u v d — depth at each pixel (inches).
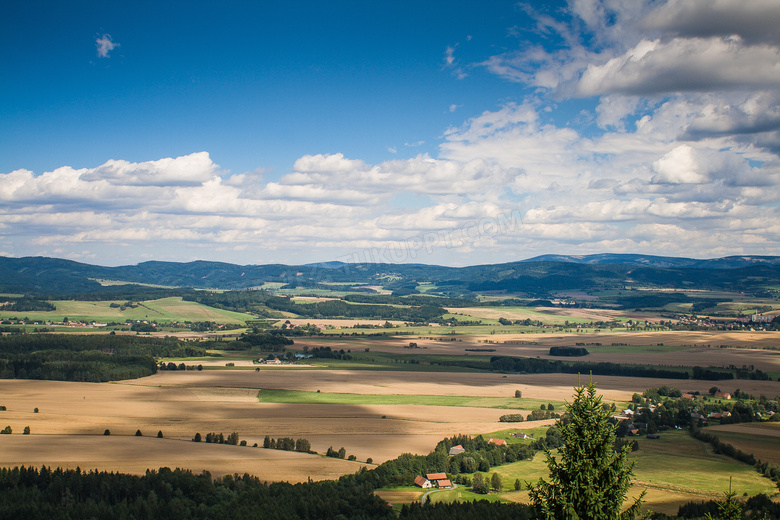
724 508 1612.9
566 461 1315.2
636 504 1307.8
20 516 2802.7
